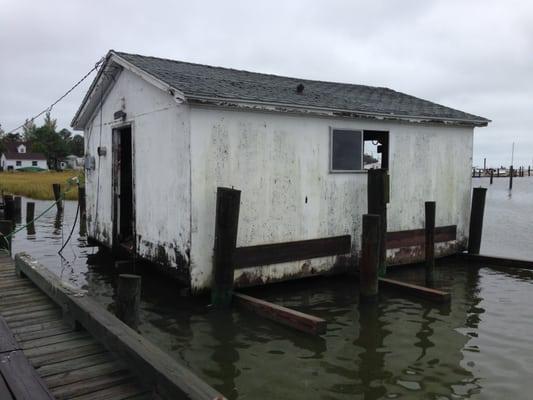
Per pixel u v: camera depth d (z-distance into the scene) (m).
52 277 6.55
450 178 11.10
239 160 7.91
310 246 8.86
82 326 5.39
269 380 5.23
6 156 88.00
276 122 8.30
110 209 10.91
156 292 8.27
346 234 9.39
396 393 4.97
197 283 7.65
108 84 10.41
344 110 8.81
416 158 10.40
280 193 8.44
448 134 10.96
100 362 4.57
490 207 27.92
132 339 4.25
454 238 11.30
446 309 7.74
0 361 4.36
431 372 5.46
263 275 8.30
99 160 11.55
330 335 6.55
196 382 3.44
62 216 20.02
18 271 8.04
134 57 9.72
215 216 7.64
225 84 8.67
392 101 11.24
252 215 8.12
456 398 4.87
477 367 5.59
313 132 8.80
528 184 63.12
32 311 6.12
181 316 7.12
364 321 7.13
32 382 3.96
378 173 8.86
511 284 9.38
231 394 4.91
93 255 11.87
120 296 5.36
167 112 8.09
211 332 6.54
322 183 8.98
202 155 7.53
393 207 10.09
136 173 9.41
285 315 6.73
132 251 9.78
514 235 16.52
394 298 8.30
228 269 7.36
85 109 11.58
